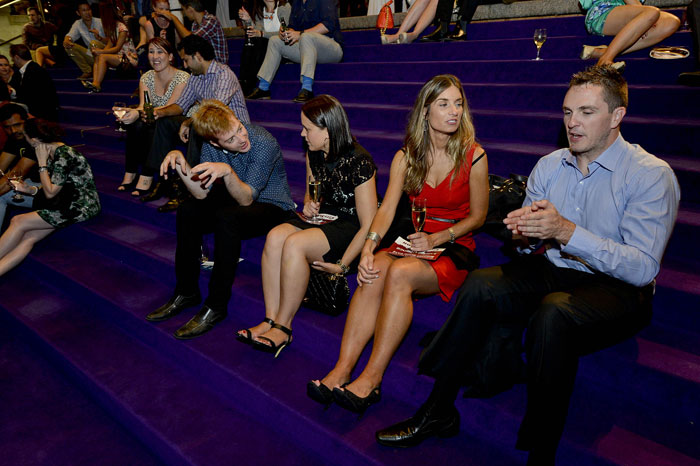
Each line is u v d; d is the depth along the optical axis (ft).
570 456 5.79
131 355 9.84
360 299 7.15
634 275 5.57
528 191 7.08
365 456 6.46
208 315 9.27
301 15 17.08
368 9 21.50
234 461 7.22
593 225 6.26
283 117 15.98
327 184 8.74
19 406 9.21
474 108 12.93
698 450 5.60
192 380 9.08
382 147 12.14
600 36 13.33
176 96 13.28
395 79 15.83
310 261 8.27
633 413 6.21
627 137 10.00
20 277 13.39
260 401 7.84
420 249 7.25
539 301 6.22
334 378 7.08
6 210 14.79
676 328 6.85
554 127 10.75
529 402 5.62
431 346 6.35
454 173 7.66
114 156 17.07
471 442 6.68
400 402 7.46
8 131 12.62
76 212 13.32
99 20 25.62
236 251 9.04
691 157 9.27
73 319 11.23
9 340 11.46
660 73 11.62
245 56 17.75
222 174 8.74
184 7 16.28
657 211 5.61
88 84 22.71
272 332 8.22
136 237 12.71
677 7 14.52
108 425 8.74
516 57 14.61
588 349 5.90
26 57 20.21
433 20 17.44
